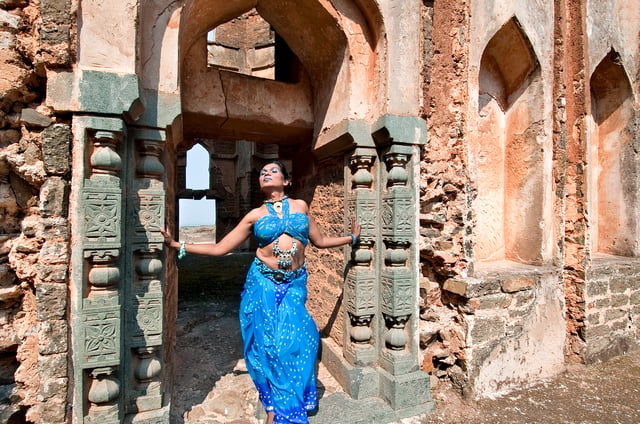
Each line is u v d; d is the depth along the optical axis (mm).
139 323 2129
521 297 3158
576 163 3598
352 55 2783
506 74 3631
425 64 2895
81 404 1911
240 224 2363
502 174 3709
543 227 3381
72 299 1911
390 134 2639
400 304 2697
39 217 1981
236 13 3152
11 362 2076
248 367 2443
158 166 2164
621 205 4113
